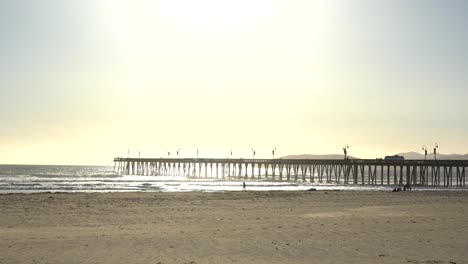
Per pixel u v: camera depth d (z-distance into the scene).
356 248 16.34
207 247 16.59
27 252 15.58
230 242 17.64
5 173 135.88
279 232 20.25
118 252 15.66
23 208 30.72
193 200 38.62
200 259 14.48
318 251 15.80
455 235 19.44
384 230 20.84
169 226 22.67
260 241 17.84
